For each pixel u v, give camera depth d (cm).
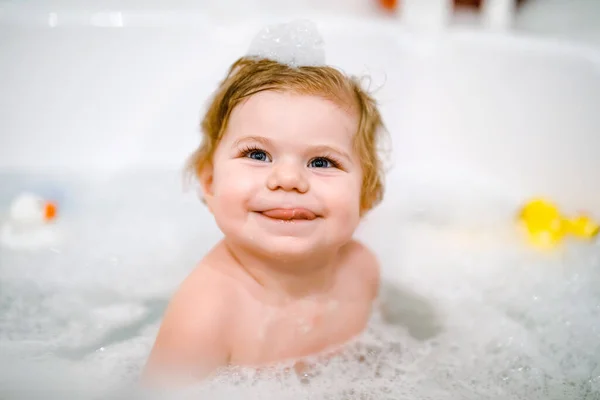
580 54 130
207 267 79
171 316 76
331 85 76
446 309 98
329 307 83
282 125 72
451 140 142
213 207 78
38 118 136
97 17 137
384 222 127
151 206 130
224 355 75
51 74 136
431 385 78
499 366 83
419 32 140
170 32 138
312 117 73
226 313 75
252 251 74
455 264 112
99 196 134
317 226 72
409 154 141
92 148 139
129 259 114
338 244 75
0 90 134
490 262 112
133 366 79
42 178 135
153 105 139
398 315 96
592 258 111
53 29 134
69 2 152
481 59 138
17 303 99
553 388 78
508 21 151
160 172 139
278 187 70
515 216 128
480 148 141
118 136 139
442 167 142
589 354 85
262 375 77
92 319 95
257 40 88
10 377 74
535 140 134
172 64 138
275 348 78
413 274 109
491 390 77
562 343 88
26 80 135
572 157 128
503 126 138
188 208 130
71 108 137
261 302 78
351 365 81
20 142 135
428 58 139
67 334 90
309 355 81
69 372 76
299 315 80
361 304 88
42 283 105
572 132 128
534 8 157
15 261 110
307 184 71
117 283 106
